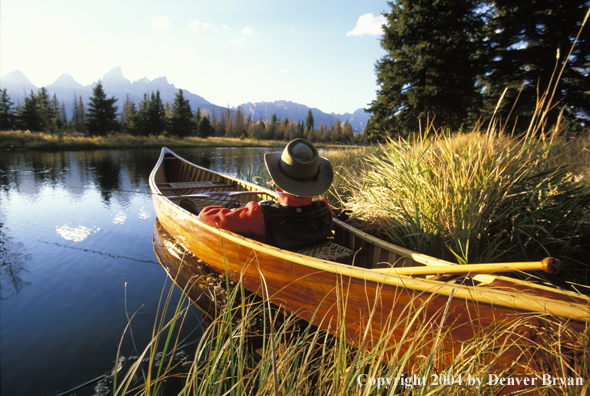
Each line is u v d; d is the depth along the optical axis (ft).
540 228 8.63
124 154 70.38
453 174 9.59
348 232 10.09
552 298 4.83
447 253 9.39
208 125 177.17
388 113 57.93
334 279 6.40
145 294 9.96
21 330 8.16
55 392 6.13
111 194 25.76
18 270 11.63
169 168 25.14
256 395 4.24
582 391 3.67
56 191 26.58
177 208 11.48
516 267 4.93
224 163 52.80
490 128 10.15
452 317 5.08
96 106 131.44
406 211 10.19
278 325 7.65
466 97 48.32
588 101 34.55
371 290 5.88
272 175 7.82
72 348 7.47
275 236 7.95
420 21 50.62
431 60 49.16
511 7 38.81
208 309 8.81
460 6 47.98
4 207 21.02
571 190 9.26
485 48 45.98
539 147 10.16
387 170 12.50
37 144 75.97
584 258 8.67
